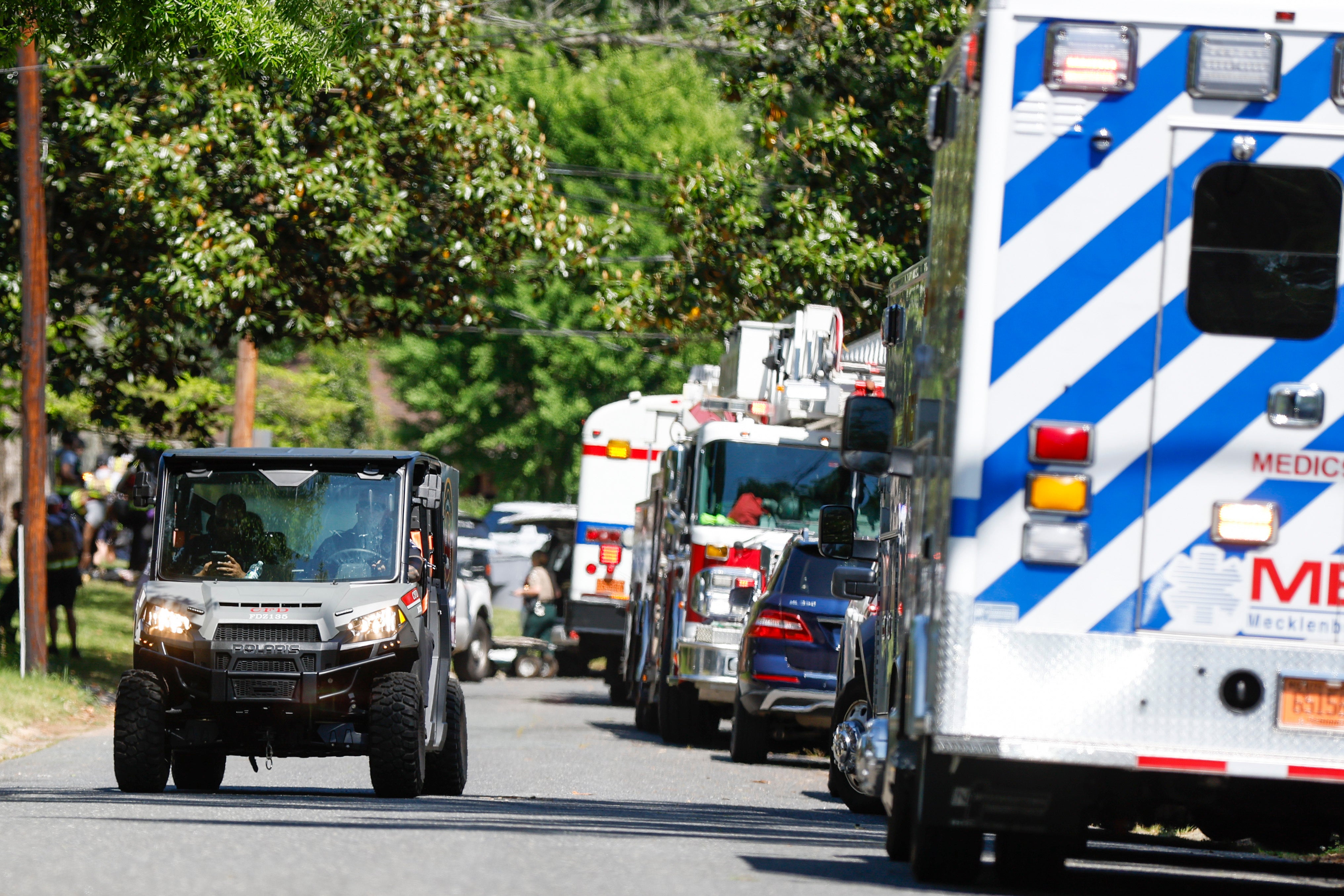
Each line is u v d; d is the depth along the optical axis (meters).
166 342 104.44
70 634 99.06
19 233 95.44
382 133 95.50
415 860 30.05
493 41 134.38
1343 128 25.86
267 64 54.59
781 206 91.38
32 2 52.97
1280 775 25.53
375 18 88.62
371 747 46.41
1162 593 25.83
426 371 192.75
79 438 184.50
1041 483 25.88
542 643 126.50
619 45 147.38
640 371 188.00
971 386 26.03
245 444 141.75
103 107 91.94
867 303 92.69
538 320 175.62
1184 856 39.22
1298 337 25.92
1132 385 26.00
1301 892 32.53
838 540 44.56
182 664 47.38
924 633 27.28
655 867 30.19
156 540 49.75
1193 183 26.00
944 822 27.25
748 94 93.50
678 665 72.00
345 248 94.38
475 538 143.50
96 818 37.47
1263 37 25.92
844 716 47.91
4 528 177.25
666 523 77.75
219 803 42.91
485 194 95.06
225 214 91.25
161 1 52.81
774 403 71.38
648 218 172.88
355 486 50.03
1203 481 25.86
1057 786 26.73
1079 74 26.00
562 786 52.78
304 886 26.55
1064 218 26.09
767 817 44.38
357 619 47.44
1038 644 25.80
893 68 90.94
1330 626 25.72
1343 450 25.84
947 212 28.72
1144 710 25.72
